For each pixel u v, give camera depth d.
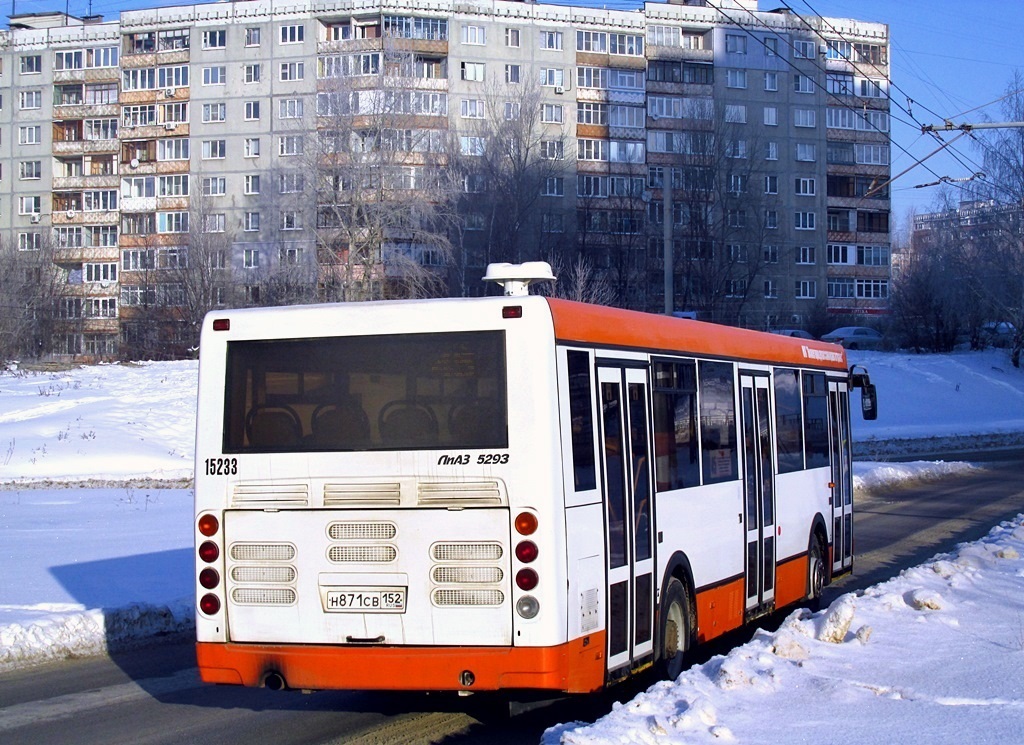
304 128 52.84
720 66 79.56
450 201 53.78
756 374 11.29
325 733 7.80
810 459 12.98
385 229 52.06
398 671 7.07
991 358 60.59
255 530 7.42
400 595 7.12
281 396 7.50
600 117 76.19
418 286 52.25
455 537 7.05
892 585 10.92
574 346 7.47
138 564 14.32
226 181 76.31
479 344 7.17
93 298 79.19
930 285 65.06
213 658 7.43
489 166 59.53
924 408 52.41
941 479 30.97
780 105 81.31
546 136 74.50
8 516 20.11
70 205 81.25
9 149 81.88
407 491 7.15
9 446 32.56
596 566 7.49
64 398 40.06
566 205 73.81
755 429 11.12
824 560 13.36
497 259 59.28
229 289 64.56
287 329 7.52
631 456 8.20
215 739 7.63
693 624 9.27
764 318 76.56
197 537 7.54
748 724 6.35
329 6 74.00
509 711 7.68
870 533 20.02
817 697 6.96
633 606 8.04
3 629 10.29
